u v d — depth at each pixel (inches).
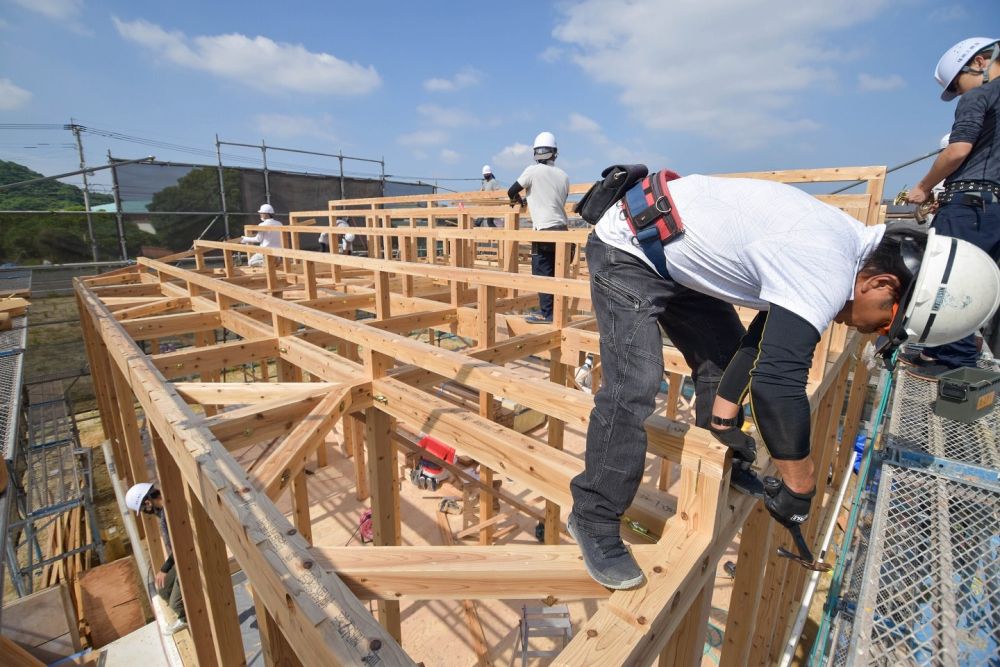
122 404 181.2
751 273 49.0
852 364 159.9
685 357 71.6
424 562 57.3
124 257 518.6
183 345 513.7
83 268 483.2
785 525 52.9
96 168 500.1
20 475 303.3
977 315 48.3
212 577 93.4
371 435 117.1
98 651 166.2
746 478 65.1
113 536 248.7
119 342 132.1
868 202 112.7
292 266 340.2
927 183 102.1
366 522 206.2
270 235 368.5
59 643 164.4
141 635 172.7
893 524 74.9
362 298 211.8
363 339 114.0
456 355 99.4
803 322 42.8
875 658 56.1
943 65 104.5
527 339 156.0
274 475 76.5
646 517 68.1
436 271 136.7
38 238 470.0
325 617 44.7
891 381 147.6
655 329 55.7
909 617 59.2
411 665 39.8
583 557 54.6
